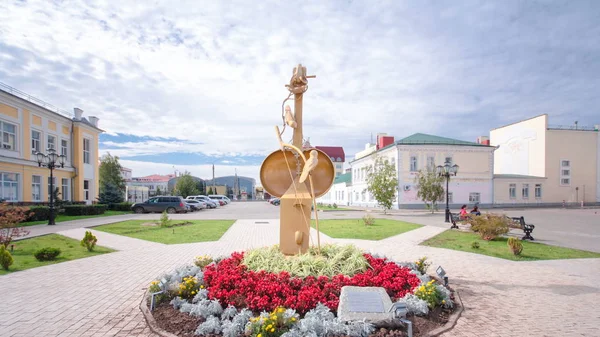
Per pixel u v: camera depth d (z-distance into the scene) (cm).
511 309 520
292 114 658
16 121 2278
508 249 1041
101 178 4122
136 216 2508
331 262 561
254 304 449
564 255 953
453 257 920
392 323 409
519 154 4488
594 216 2514
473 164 3741
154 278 696
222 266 579
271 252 625
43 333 427
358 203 4850
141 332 428
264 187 661
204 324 408
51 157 1933
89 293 593
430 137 3881
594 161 4300
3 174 2172
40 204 2391
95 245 1108
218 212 3123
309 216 636
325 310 429
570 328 451
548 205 4062
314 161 618
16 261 857
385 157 3900
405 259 891
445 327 439
